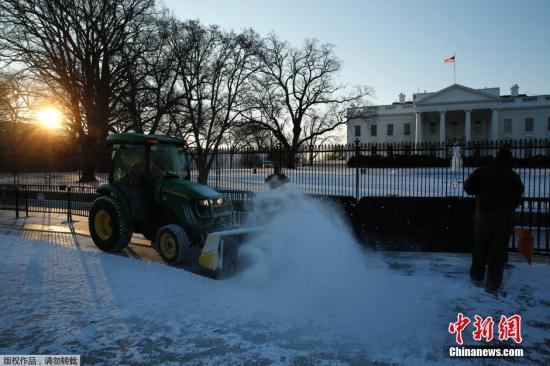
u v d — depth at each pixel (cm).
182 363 412
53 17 2848
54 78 2841
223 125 3916
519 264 768
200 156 1611
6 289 636
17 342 459
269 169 1561
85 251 900
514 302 579
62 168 2519
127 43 3042
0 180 2458
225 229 834
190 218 814
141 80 3105
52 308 557
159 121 3359
